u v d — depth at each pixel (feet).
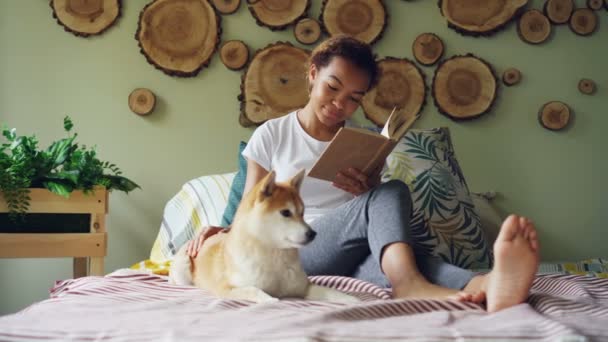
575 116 9.55
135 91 8.93
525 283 3.42
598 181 9.55
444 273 4.25
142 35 8.98
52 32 8.91
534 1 9.52
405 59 9.33
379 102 9.27
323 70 5.54
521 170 9.48
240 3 9.21
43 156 7.45
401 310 3.37
